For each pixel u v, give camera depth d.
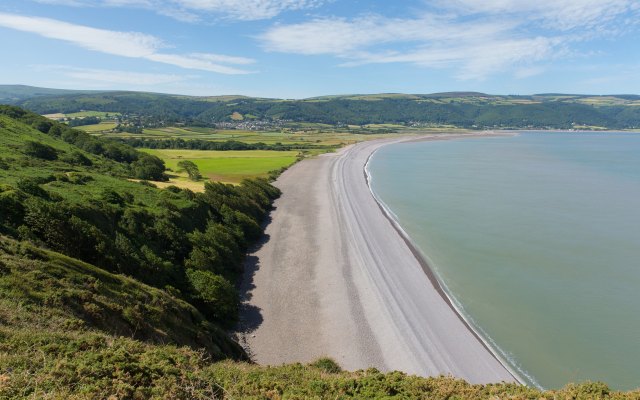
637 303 36.91
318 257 45.41
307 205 70.31
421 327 32.38
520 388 15.73
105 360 13.22
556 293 38.84
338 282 39.19
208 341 23.84
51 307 17.44
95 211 31.66
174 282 31.42
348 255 46.16
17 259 19.75
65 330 16.11
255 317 32.78
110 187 42.84
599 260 46.22
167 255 34.22
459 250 49.75
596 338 31.86
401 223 60.97
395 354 28.75
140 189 45.88
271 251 47.19
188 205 44.47
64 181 40.75
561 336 32.12
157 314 21.91
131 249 30.05
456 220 62.34
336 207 68.38
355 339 30.20
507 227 58.41
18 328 14.86
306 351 28.62
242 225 50.03
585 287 39.91
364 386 15.61
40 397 10.40
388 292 37.62
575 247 50.22
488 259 46.94
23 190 30.39
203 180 78.19
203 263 34.84
